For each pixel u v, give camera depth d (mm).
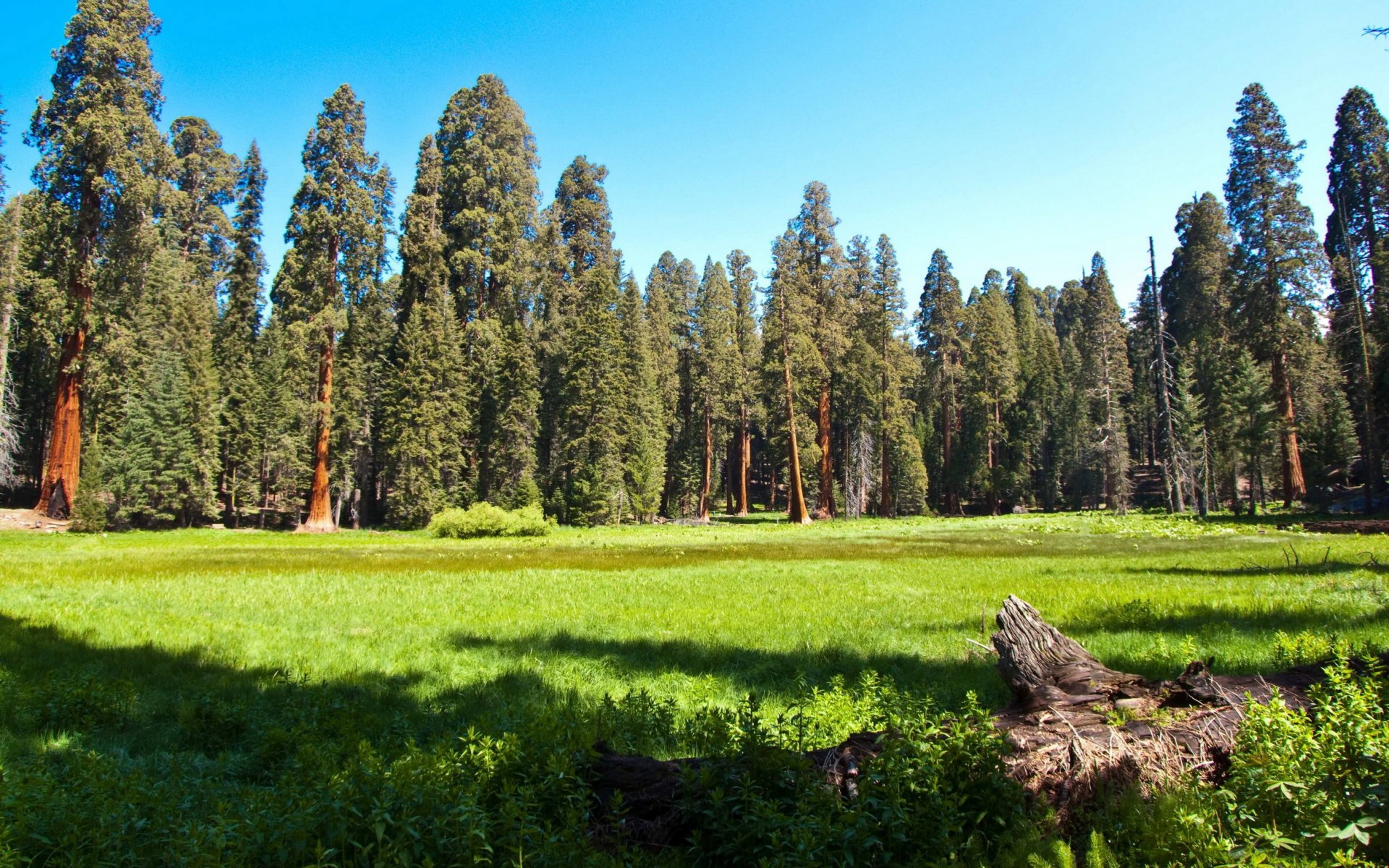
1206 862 3689
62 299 39375
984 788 4270
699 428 76062
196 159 63875
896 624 12844
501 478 54531
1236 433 48000
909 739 4438
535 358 57562
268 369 53688
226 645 11328
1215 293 63250
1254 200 48281
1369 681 5113
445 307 53875
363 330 56438
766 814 3973
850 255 63812
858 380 60375
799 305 56375
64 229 39250
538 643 11586
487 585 19766
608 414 54344
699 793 4406
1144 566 21625
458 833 3803
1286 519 42031
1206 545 30047
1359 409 47562
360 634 12430
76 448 40500
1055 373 73375
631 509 58125
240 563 26266
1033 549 30484
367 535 45312
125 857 3922
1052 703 5395
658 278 81688
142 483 43375
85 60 39156
